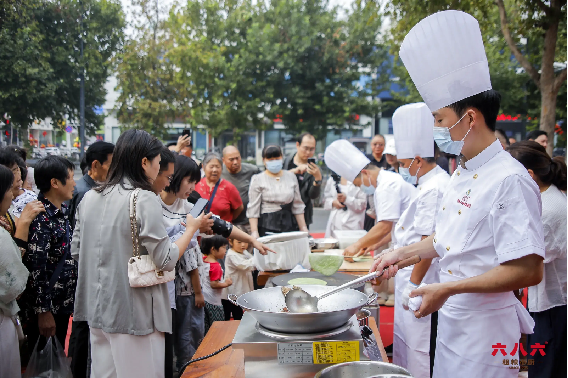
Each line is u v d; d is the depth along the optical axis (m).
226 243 3.38
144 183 1.96
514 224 1.38
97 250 1.93
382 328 3.73
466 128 1.50
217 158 3.93
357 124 13.34
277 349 1.41
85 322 2.58
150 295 1.91
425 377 2.50
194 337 2.96
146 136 1.97
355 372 1.32
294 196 4.06
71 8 6.04
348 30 12.76
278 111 12.25
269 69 12.09
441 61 1.48
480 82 1.46
